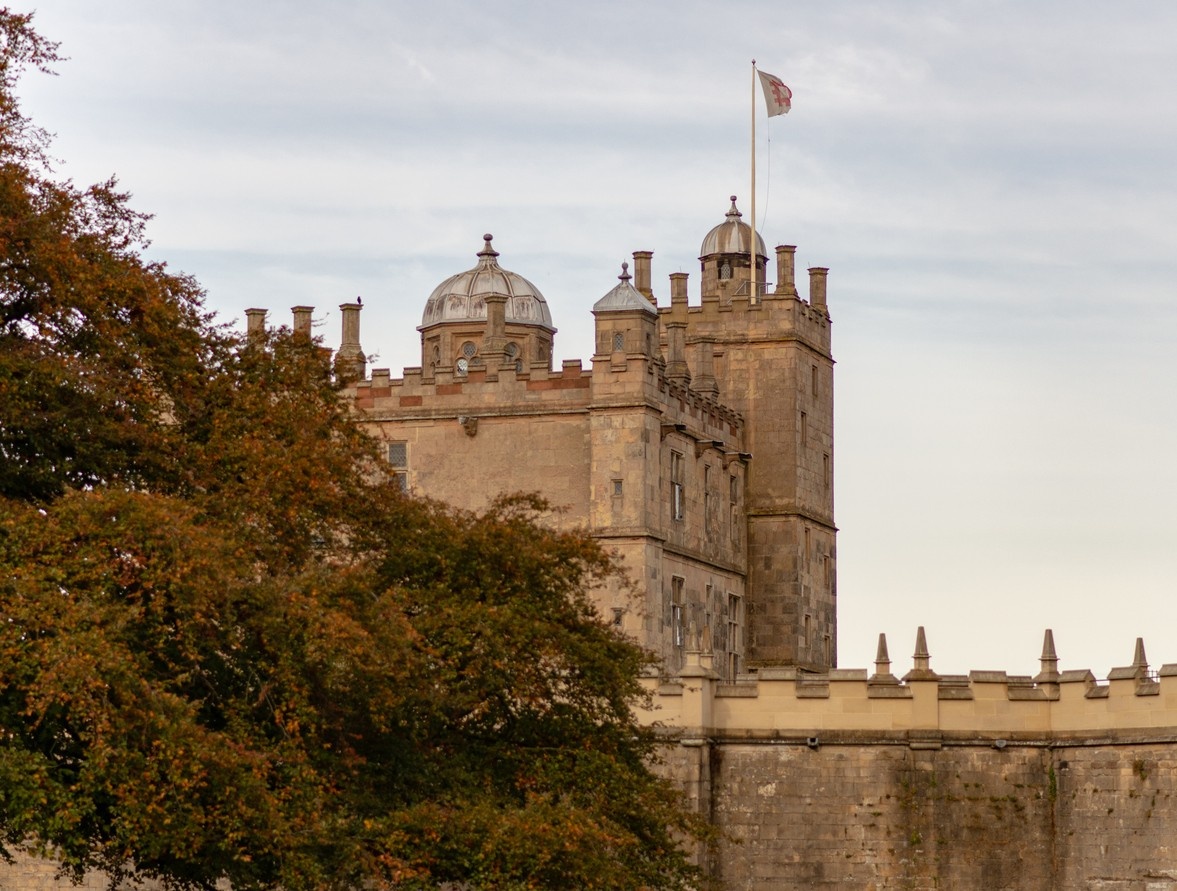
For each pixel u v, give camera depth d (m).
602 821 61.09
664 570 107.44
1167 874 79.19
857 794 84.50
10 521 54.31
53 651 51.22
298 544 61.62
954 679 84.75
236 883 58.00
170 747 52.22
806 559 120.69
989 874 83.44
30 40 62.06
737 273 129.88
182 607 54.47
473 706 63.28
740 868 84.94
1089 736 82.62
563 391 107.12
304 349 65.44
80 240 61.09
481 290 123.56
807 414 121.75
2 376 57.31
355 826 57.88
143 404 59.81
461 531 65.62
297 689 57.22
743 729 85.50
